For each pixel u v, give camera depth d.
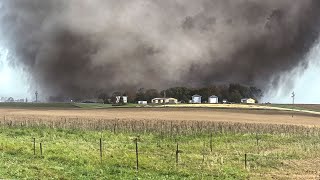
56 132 58.56
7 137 50.12
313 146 49.28
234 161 37.38
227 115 127.12
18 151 36.59
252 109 164.25
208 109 159.12
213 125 74.19
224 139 55.91
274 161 38.12
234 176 30.62
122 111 146.62
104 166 31.70
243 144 50.81
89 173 28.73
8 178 25.50
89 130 62.91
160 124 74.19
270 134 62.16
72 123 72.12
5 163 30.27
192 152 43.06
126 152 39.62
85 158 34.47
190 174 30.22
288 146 49.62
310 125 84.81
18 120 82.12
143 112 139.50
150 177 28.31
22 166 29.75
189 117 112.12
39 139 49.44
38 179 26.05
